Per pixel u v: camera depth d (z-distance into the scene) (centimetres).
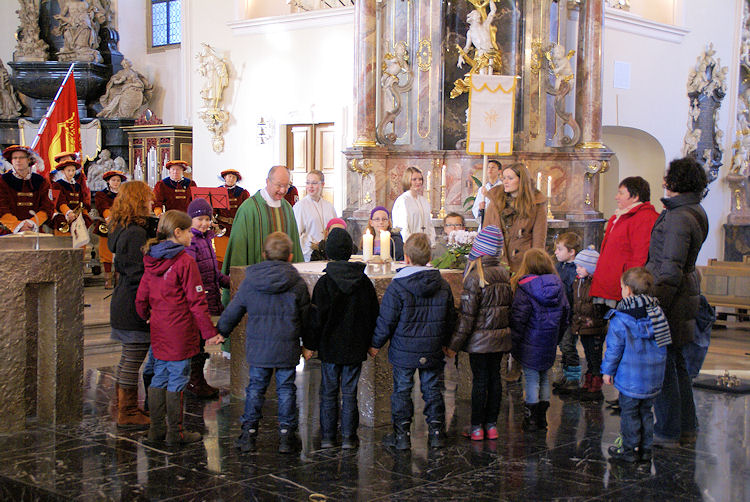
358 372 505
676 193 525
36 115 1795
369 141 1135
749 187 1585
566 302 556
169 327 499
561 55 1183
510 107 753
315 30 1370
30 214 863
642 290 480
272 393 629
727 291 1095
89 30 1748
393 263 672
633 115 1409
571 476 456
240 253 677
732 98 1566
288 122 1408
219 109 1488
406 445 498
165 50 1827
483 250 512
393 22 1174
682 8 1479
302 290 495
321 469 462
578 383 681
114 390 651
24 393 536
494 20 1178
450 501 416
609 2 1396
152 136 1655
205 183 1521
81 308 558
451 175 1148
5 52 1919
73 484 436
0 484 446
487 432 526
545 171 1184
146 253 507
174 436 505
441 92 1163
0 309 521
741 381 716
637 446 486
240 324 620
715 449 513
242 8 1466
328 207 870
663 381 509
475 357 519
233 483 438
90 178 1669
